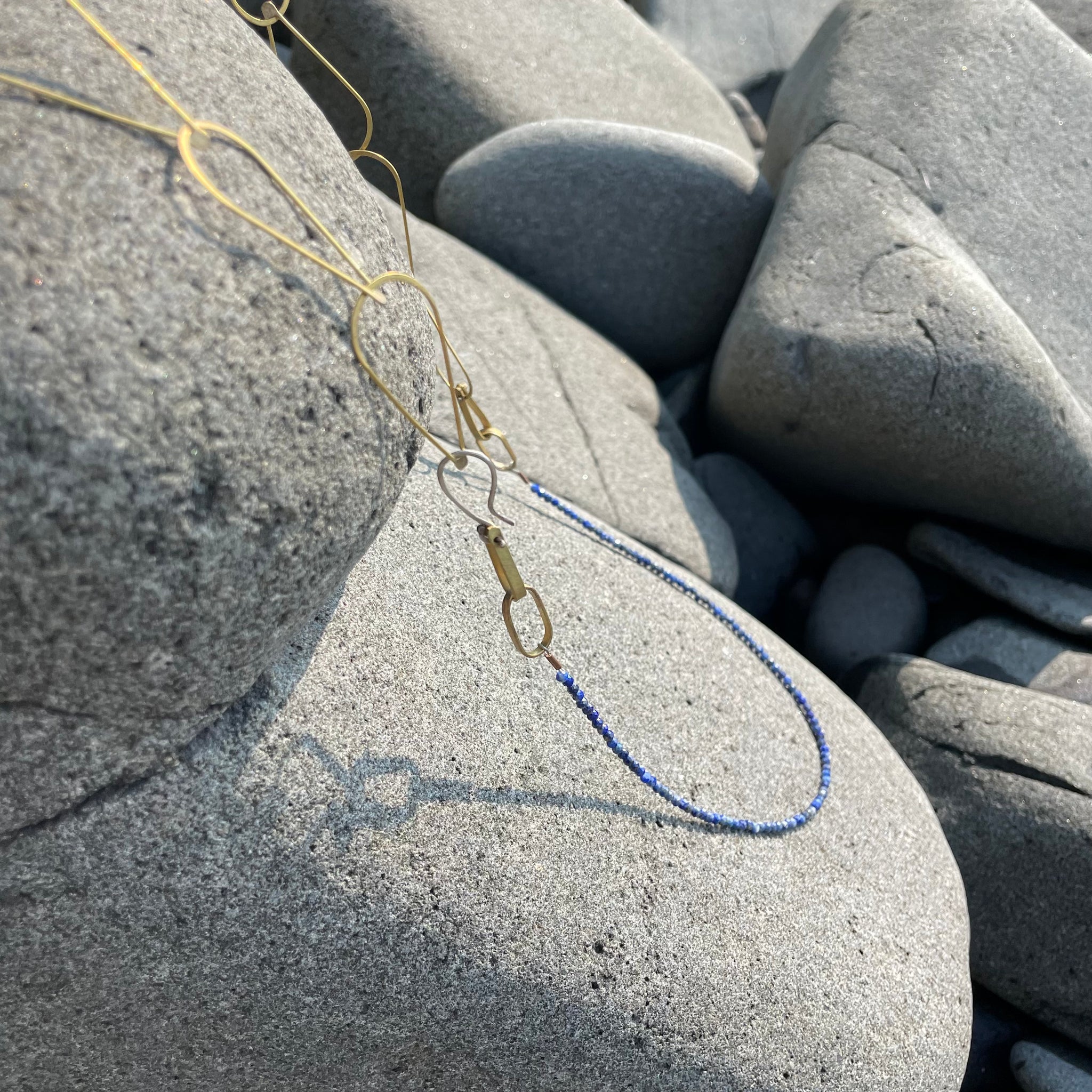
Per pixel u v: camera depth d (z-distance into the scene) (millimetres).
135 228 118
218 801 146
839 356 287
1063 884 242
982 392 283
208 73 135
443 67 365
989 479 299
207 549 123
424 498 215
